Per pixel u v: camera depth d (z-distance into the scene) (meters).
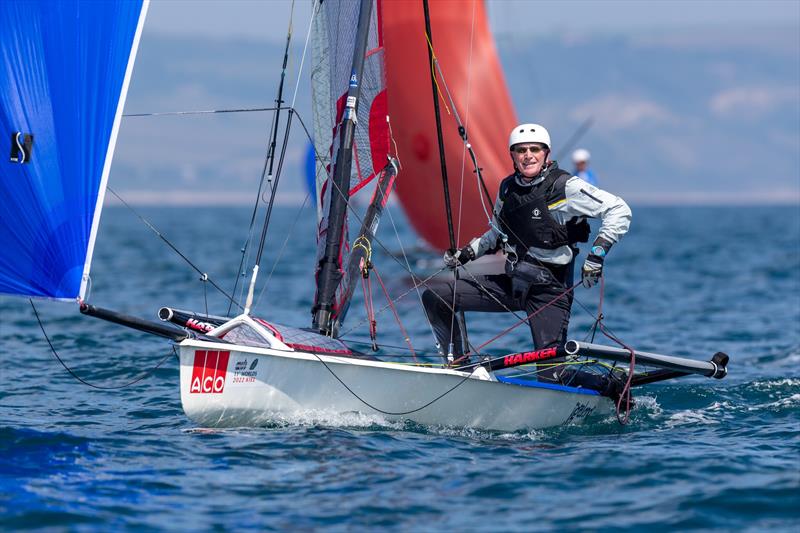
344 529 19.91
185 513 20.64
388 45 37.56
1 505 20.84
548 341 28.61
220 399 25.12
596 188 27.95
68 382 36.06
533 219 28.20
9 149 22.52
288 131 27.94
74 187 23.05
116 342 45.91
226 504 21.17
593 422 29.39
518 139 27.97
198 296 68.38
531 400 28.09
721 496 21.75
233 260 107.69
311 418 26.56
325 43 30.06
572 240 28.55
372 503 21.31
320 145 30.27
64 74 22.83
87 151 23.08
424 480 22.84
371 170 30.12
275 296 68.06
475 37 38.97
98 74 23.09
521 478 23.09
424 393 26.83
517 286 28.62
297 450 24.64
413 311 58.22
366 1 29.06
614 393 29.95
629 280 81.56
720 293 70.88
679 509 21.03
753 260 105.69
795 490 22.08
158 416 29.73
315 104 30.28
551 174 28.19
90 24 22.95
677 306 62.88
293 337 26.58
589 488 22.39
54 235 23.00
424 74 37.97
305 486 22.30
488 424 27.91
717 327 53.19
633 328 52.88
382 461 24.09
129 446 25.39
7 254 22.80
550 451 25.62
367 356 28.28
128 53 23.36
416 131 37.78
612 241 27.73
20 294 22.97
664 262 103.94
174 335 24.67
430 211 38.12
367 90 29.94
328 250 28.88
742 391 34.12
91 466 23.66
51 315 56.12
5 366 39.41
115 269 92.75
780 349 45.47
